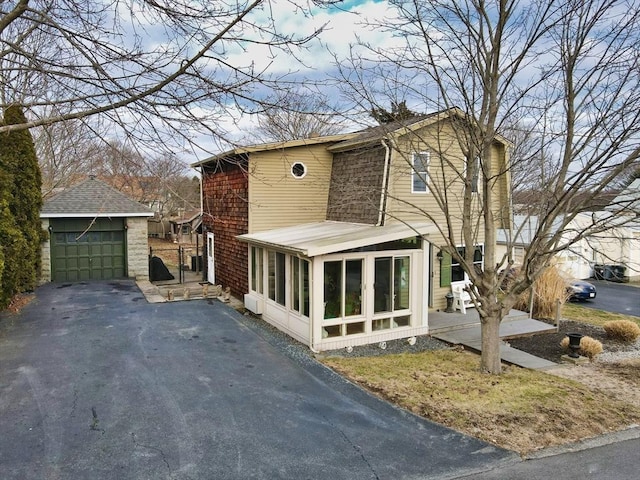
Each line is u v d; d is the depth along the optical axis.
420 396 7.68
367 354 10.47
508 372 9.27
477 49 8.20
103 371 8.52
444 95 8.98
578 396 7.90
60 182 19.75
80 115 5.09
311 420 6.72
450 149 13.55
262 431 6.35
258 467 5.45
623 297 20.11
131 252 19.20
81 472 5.26
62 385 7.81
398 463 5.60
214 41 4.88
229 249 16.94
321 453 5.80
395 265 11.66
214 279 18.81
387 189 11.86
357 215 14.10
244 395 7.59
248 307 14.23
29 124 5.04
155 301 14.99
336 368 9.18
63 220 18.41
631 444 6.28
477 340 11.51
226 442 6.02
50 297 15.31
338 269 10.91
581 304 18.52
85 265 18.97
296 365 9.27
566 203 8.25
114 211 18.69
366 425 6.59
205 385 7.98
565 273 18.69
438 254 14.26
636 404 7.78
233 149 5.61
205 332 11.48
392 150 12.68
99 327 11.63
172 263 26.88
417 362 9.77
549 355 10.92
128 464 5.45
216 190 18.06
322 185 15.78
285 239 12.30
